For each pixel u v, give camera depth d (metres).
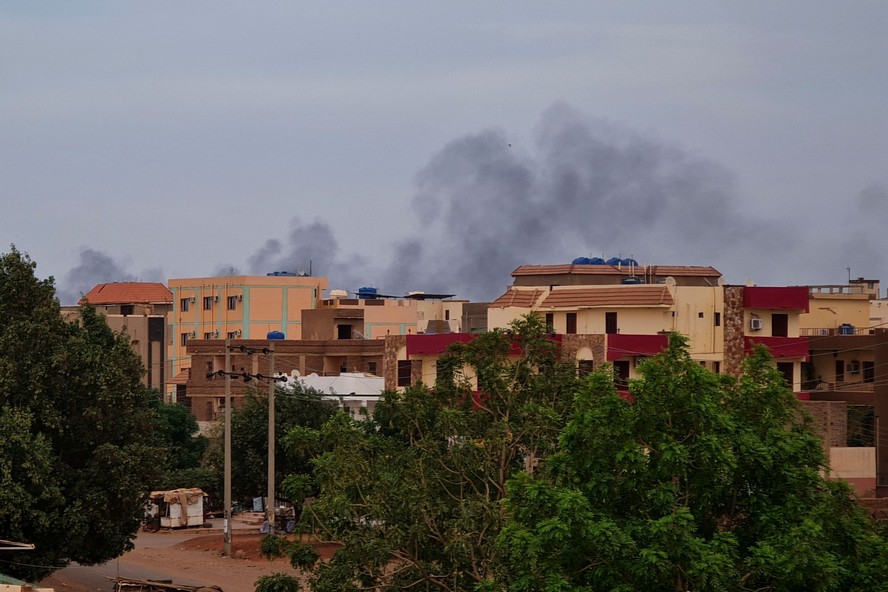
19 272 63.97
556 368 54.38
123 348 66.12
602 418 37.78
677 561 35.25
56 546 61.19
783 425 41.25
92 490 61.56
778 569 35.66
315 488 59.09
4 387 60.81
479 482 52.19
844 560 37.88
